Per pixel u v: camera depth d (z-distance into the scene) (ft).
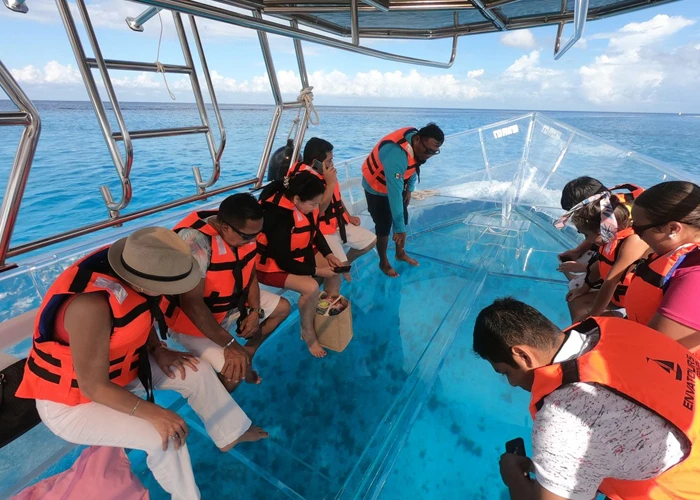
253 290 8.22
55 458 6.76
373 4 5.52
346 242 12.19
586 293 9.01
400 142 11.55
